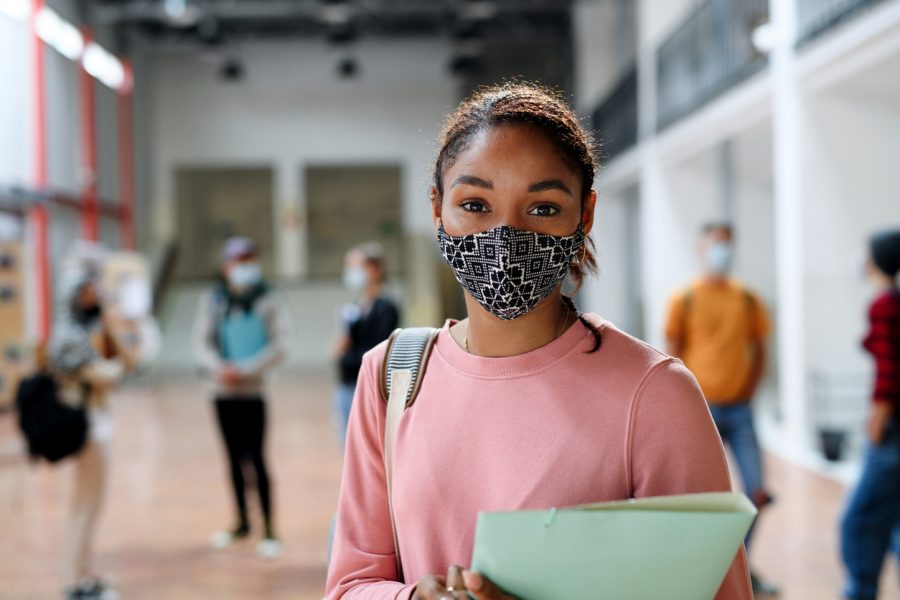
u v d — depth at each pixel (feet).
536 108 3.44
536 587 2.96
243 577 14.05
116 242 56.85
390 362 3.83
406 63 68.28
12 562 15.02
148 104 65.31
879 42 19.77
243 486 16.07
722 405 12.94
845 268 23.73
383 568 3.85
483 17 59.77
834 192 23.80
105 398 13.12
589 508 2.90
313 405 37.91
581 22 55.77
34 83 42.27
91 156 51.21
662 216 40.06
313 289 66.59
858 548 10.96
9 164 39.34
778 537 15.62
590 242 3.79
